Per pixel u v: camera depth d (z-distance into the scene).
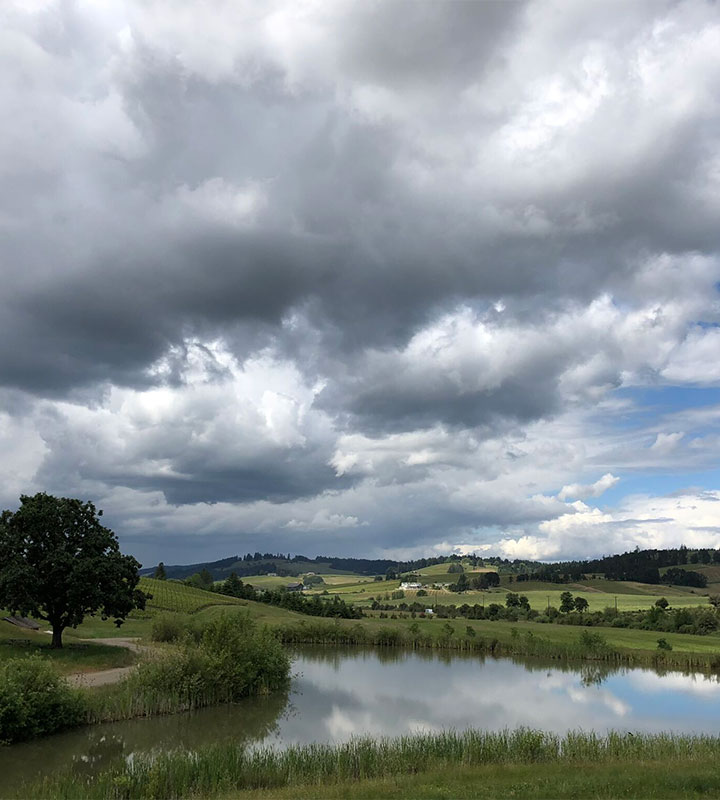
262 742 42.69
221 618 63.22
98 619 117.06
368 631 123.25
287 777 31.02
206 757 31.95
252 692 62.12
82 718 45.00
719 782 23.98
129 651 73.50
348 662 95.56
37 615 67.25
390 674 81.75
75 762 36.69
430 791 24.78
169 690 52.66
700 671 90.50
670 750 33.31
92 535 70.38
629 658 98.31
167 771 29.94
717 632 132.38
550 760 32.75
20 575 64.00
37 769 35.06
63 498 70.75
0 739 39.44
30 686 42.47
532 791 23.75
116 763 35.78
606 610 172.88
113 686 52.03
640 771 26.92
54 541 68.19
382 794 25.12
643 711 57.72
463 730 47.25
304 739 44.03
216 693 56.66
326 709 56.34
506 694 66.50
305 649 114.00
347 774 31.11
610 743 34.78
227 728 47.28
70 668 60.94
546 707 59.03
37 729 41.28
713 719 53.88
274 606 187.88
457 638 115.25
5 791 30.22
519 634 118.12
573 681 77.69
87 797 27.83
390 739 42.03
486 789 24.64
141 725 46.69
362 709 56.62
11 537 65.69
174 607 147.75
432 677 79.12
